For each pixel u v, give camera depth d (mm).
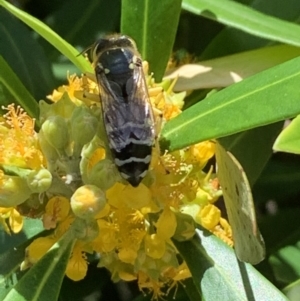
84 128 93
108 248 97
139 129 91
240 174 83
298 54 119
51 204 94
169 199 96
